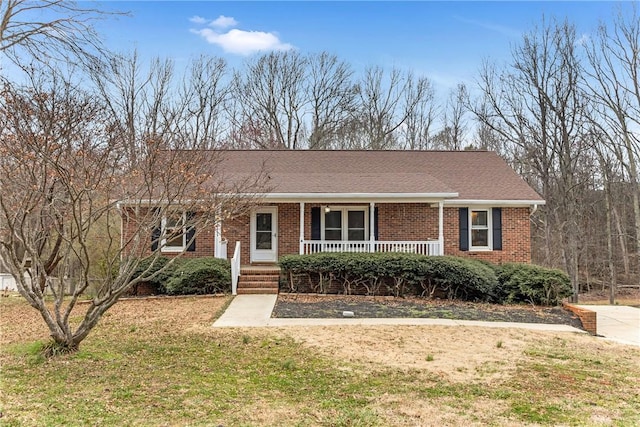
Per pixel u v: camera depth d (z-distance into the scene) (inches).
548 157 1015.0
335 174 676.7
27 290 251.0
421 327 369.7
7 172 242.7
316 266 531.8
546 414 187.9
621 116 859.4
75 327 353.1
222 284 530.9
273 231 645.9
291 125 1469.0
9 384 209.3
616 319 468.4
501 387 224.1
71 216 288.0
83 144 254.7
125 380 219.1
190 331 340.8
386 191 589.9
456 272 514.3
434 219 645.3
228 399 197.0
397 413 185.3
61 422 165.2
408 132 1486.2
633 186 879.1
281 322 380.5
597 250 1101.1
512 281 511.8
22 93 288.5
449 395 209.8
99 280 559.5
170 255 611.8
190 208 310.0
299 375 236.2
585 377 246.2
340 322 384.8
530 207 653.3
